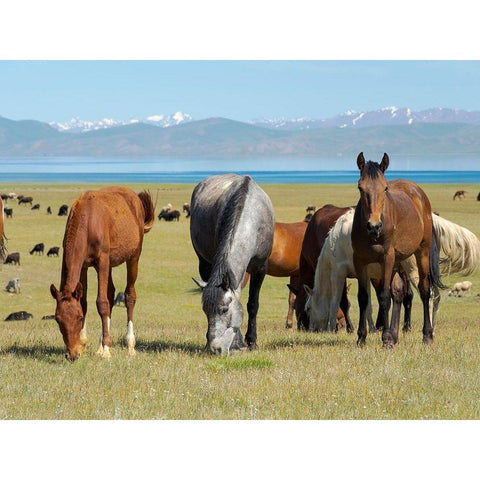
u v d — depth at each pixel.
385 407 9.27
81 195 13.00
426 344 15.08
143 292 42.44
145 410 9.15
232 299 12.45
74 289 11.88
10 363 12.09
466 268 16.94
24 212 88.69
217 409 9.12
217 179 15.38
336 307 18.92
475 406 9.35
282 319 31.47
